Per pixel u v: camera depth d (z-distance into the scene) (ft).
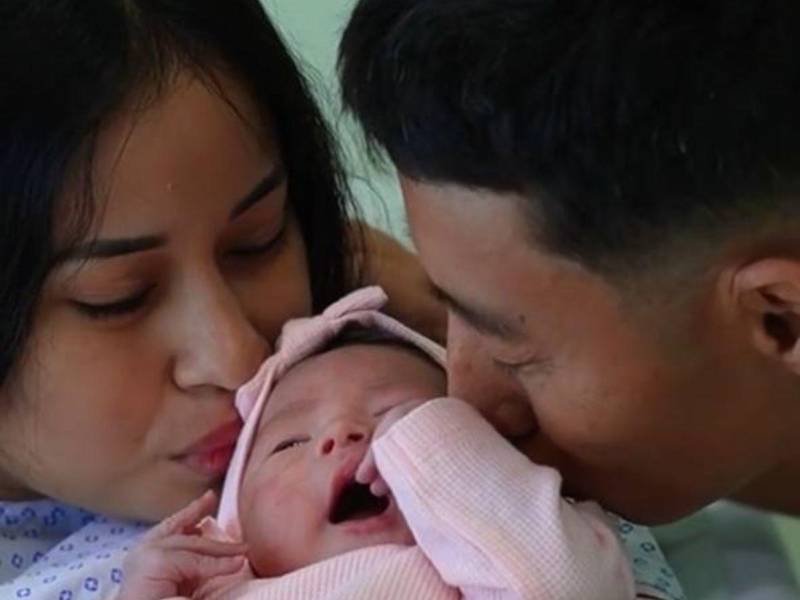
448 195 2.19
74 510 3.65
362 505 3.08
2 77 2.94
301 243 3.47
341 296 3.73
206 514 3.12
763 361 2.32
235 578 2.97
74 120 2.91
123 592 2.93
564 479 2.72
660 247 2.14
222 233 3.12
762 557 3.76
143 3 3.02
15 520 3.63
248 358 3.19
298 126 3.40
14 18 2.95
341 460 3.06
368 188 4.50
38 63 2.93
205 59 3.06
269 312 3.34
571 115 2.05
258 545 3.08
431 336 3.87
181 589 2.92
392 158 2.24
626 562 2.65
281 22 5.00
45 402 3.18
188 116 2.99
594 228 2.12
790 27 2.00
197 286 3.11
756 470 2.65
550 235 2.15
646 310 2.22
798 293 2.17
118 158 2.93
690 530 3.83
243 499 3.17
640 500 2.74
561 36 2.04
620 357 2.30
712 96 2.02
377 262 4.02
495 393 2.61
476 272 2.26
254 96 3.20
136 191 2.95
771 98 2.02
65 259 3.00
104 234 2.97
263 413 3.25
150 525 3.51
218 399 3.24
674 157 2.05
